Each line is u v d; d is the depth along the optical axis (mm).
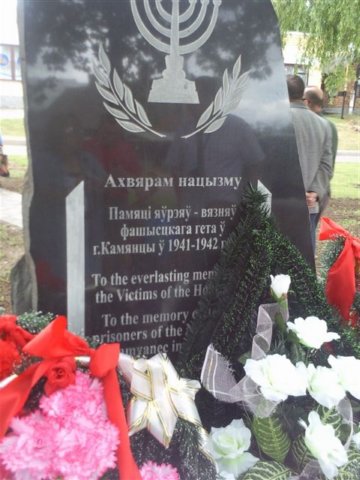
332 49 7340
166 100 1927
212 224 2053
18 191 7539
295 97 3762
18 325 1560
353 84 21594
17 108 17797
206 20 1937
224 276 1954
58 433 1244
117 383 1390
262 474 1611
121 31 1854
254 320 1954
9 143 12031
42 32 1786
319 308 2045
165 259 2020
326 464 1520
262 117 2051
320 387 1612
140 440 1524
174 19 1896
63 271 1920
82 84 1838
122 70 1869
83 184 1888
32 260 1885
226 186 2049
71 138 1852
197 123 1974
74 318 1965
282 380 1586
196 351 1961
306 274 2043
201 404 1931
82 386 1360
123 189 1930
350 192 9016
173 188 1987
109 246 1951
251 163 2066
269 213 2107
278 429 1678
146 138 1924
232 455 1645
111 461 1265
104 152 1889
